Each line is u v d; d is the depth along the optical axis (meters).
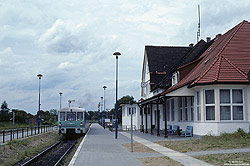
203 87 20.58
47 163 15.52
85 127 34.09
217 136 19.22
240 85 19.77
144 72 45.44
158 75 39.66
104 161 12.78
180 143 18.28
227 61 21.09
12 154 16.66
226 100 19.97
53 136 34.19
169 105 30.81
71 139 33.03
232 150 14.00
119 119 75.19
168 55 41.78
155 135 27.14
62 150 21.89
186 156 13.22
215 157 12.17
